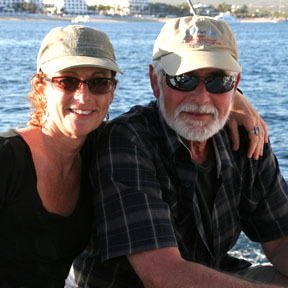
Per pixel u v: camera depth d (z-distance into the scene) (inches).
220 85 82.5
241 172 91.8
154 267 73.5
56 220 74.2
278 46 1609.3
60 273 79.5
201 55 82.4
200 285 70.9
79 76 73.9
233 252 158.6
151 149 83.0
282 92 553.3
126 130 82.0
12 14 6658.5
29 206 71.7
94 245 86.3
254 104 461.7
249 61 1036.5
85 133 76.2
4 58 991.6
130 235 74.6
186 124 82.7
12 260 74.2
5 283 74.7
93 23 5319.9
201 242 86.9
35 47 1350.9
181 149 84.2
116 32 2802.7
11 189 70.6
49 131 76.4
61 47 74.3
